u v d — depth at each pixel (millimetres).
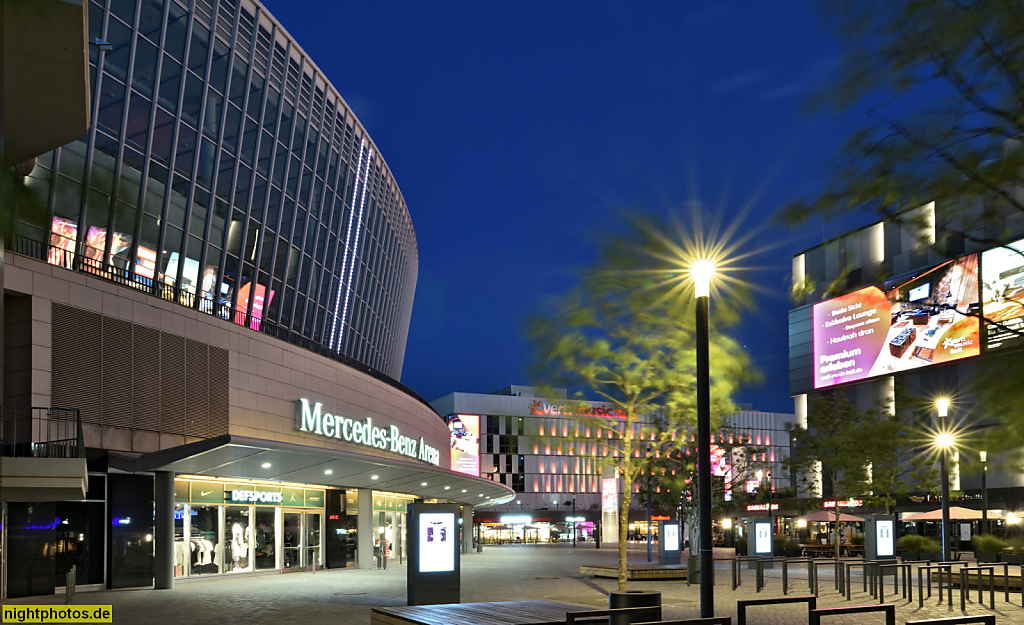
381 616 15922
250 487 34562
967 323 65062
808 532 70938
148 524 27516
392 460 32188
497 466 119438
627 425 23078
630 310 21422
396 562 46844
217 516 32406
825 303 82000
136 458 26016
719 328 21406
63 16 9414
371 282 61031
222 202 40000
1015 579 27312
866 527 36156
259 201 43000
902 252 61969
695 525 48406
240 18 41156
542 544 100812
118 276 31875
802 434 52969
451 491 48375
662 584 29859
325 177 49812
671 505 54156
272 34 43344
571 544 97062
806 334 84938
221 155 40031
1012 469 12414
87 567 26016
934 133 7848
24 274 25000
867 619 19609
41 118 11953
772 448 131500
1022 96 7547
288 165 45312
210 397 32312
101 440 27000
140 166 34781
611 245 20391
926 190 8219
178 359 30828
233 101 40781
